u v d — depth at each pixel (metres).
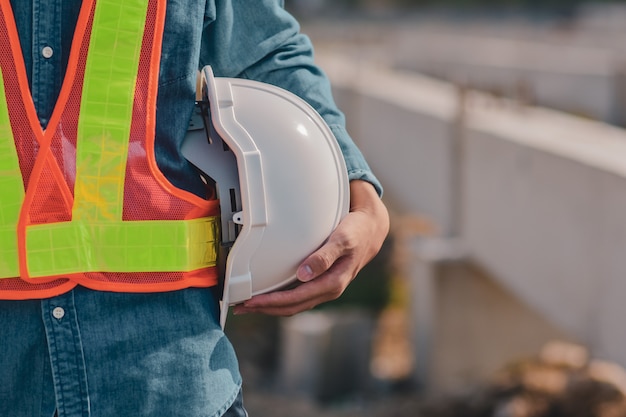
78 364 1.78
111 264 1.81
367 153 13.16
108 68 1.82
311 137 2.00
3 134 1.79
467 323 10.29
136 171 1.83
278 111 1.99
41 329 1.79
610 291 5.95
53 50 1.82
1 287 1.79
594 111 12.65
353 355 11.71
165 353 1.82
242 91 1.99
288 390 11.46
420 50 24.84
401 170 11.41
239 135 1.90
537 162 7.21
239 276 1.92
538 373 9.05
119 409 1.78
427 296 10.34
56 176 1.79
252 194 1.88
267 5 2.14
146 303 1.83
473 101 9.14
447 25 47.75
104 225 1.81
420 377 10.84
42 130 1.81
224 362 1.89
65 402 1.77
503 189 8.04
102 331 1.79
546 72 13.70
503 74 15.05
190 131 1.94
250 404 10.67
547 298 7.16
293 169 1.94
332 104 2.18
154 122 1.84
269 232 1.92
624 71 12.34
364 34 34.94
